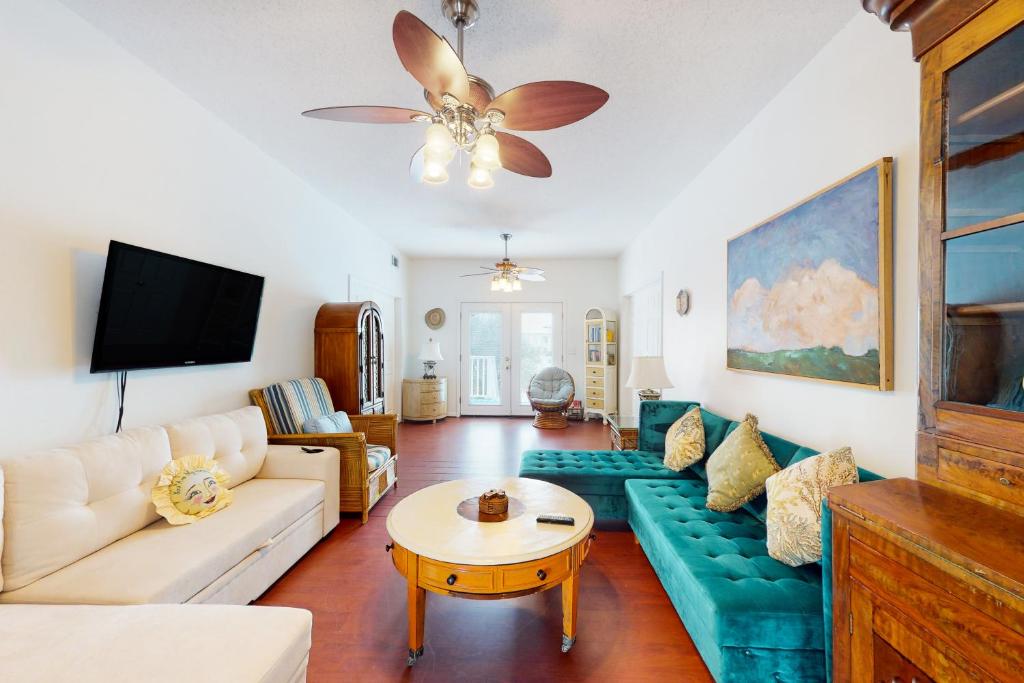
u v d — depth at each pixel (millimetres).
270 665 1089
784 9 1726
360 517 3037
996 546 796
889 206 1600
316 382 3527
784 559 1612
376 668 1647
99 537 1632
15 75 1617
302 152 3115
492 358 7258
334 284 4254
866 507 996
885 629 960
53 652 1090
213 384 2658
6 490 1413
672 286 4121
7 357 1605
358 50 2000
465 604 2059
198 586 1589
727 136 2797
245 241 2930
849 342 1778
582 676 1606
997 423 943
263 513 2080
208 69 2166
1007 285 964
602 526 2939
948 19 1026
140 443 1892
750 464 2041
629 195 3939
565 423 6387
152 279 2076
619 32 1847
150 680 1015
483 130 1681
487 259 7125
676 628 1880
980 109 1008
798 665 1372
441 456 4746
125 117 2047
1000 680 720
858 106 1760
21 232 1646
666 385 3494
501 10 1708
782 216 2227
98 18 1820
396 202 4191
